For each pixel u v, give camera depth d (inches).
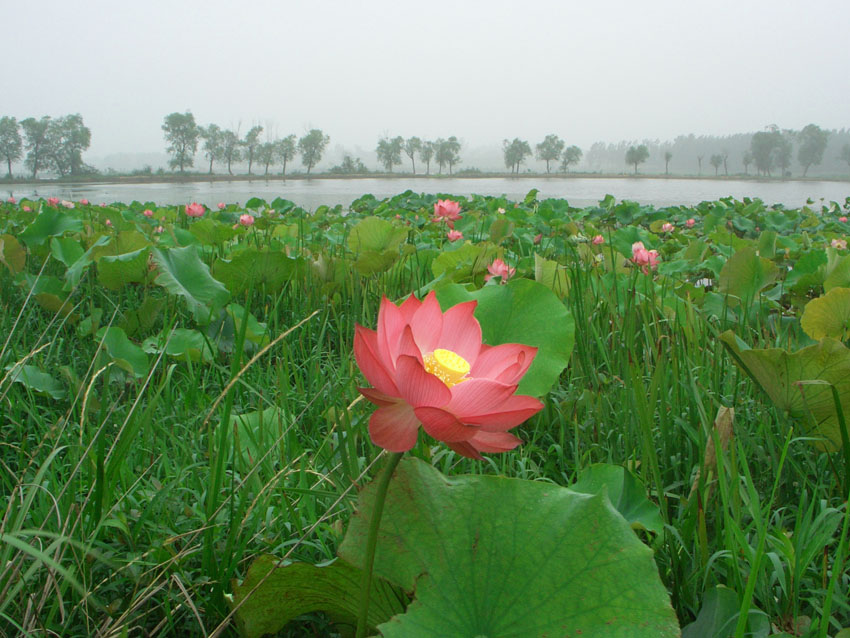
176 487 67.0
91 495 57.2
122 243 155.5
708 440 56.1
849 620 53.0
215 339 112.9
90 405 86.1
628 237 222.5
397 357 37.0
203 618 53.6
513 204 488.1
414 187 1893.5
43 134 3169.3
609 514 44.8
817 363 67.6
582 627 41.1
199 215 303.6
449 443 37.4
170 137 3506.4
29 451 79.2
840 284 136.1
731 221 379.2
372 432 38.2
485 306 72.9
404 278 147.9
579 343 98.0
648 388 88.4
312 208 728.3
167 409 87.7
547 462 76.0
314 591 48.2
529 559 44.3
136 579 53.4
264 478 68.9
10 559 51.7
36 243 177.8
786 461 73.0
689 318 107.5
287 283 144.4
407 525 46.3
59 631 50.2
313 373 99.4
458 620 42.4
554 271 133.2
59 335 123.2
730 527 51.3
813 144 5861.2
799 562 51.2
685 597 53.8
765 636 43.6
